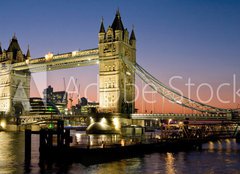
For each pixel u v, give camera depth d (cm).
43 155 5678
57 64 16225
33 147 7694
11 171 4688
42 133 5716
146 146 6531
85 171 4672
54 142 7456
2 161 5453
